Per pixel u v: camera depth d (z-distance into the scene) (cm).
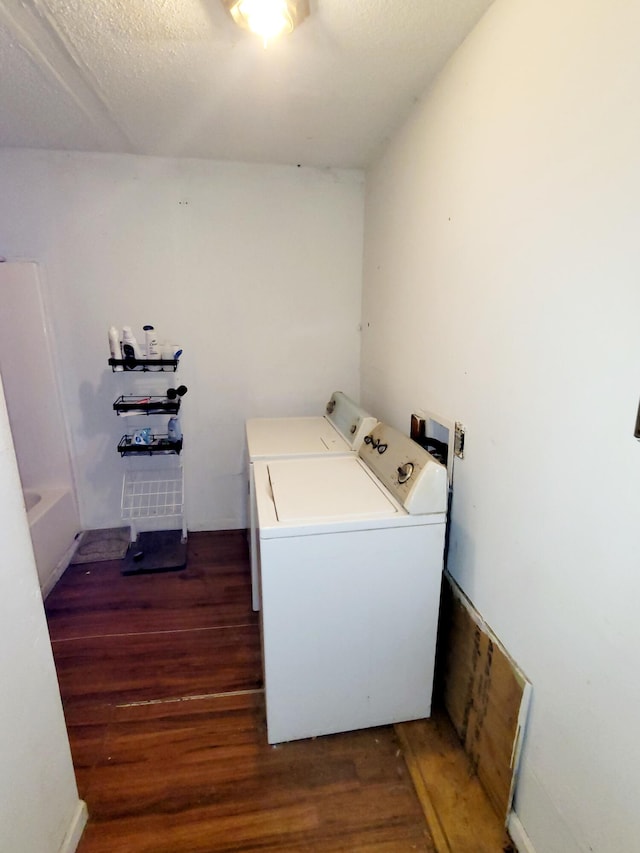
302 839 124
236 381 282
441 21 130
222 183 254
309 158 246
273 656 145
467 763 146
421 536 146
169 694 172
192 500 296
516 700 120
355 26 133
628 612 85
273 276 270
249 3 118
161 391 275
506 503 124
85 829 126
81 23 131
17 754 98
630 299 81
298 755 148
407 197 194
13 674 97
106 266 254
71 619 216
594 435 92
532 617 115
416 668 157
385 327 232
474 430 140
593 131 88
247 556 273
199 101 179
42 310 250
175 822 128
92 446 278
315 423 259
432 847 123
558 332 101
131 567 257
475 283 136
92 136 217
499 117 120
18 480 101
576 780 101
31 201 241
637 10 76
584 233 92
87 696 171
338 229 270
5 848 93
